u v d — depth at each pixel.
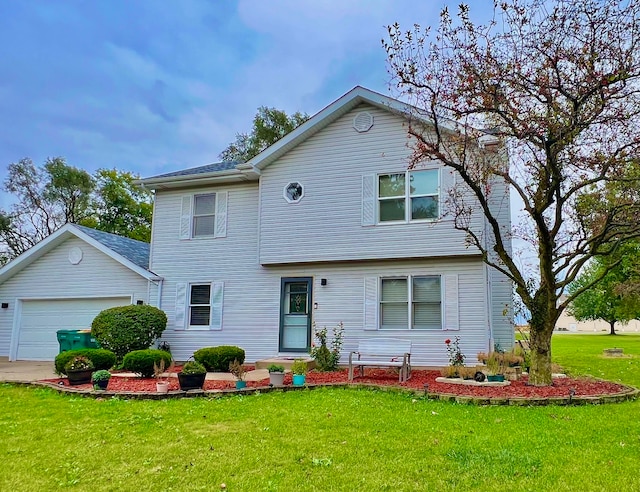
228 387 9.44
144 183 15.84
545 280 9.38
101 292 15.72
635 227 9.37
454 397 8.08
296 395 8.79
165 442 5.79
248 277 14.59
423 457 5.10
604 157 8.90
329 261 13.29
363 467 4.83
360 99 13.31
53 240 16.25
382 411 7.28
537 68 8.55
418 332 12.45
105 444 5.77
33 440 6.00
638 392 8.64
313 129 13.80
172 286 15.34
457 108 8.91
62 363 11.05
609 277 29.92
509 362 11.21
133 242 18.66
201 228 15.55
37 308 16.38
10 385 10.18
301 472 4.74
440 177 12.38
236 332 14.44
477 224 11.97
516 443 5.54
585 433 5.96
